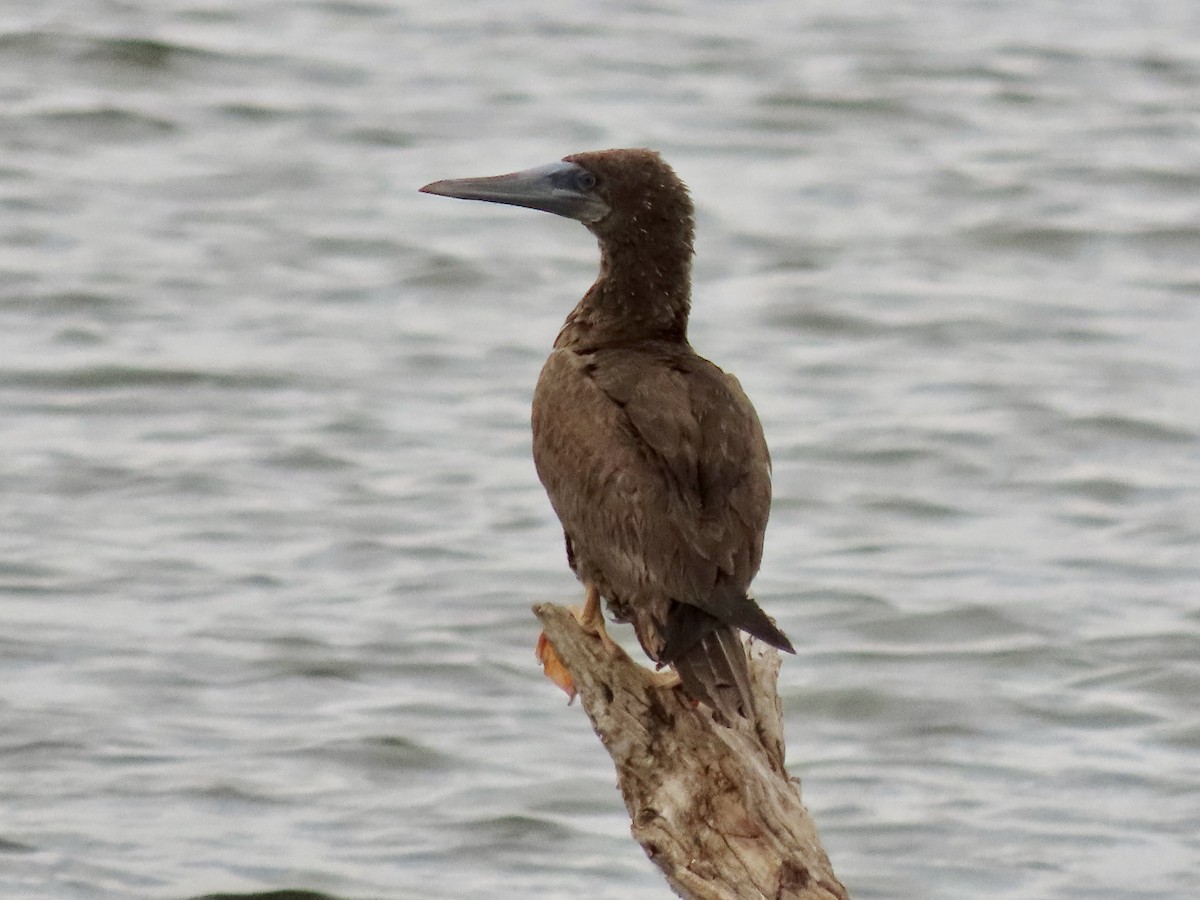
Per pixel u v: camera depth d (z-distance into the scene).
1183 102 32.84
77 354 22.27
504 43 35.03
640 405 8.86
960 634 16.20
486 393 21.50
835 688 15.28
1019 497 19.22
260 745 14.23
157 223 26.83
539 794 13.67
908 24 36.91
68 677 15.09
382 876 12.72
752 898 8.38
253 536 17.72
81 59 32.50
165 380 21.58
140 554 17.28
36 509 18.20
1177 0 38.66
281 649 15.57
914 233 27.47
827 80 33.38
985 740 14.61
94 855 12.91
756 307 24.70
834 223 27.80
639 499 8.55
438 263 25.66
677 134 30.95
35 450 19.64
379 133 30.39
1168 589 17.02
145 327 23.25
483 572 16.95
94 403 20.95
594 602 9.06
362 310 24.23
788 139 30.94
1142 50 35.34
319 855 12.96
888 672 15.55
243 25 35.00
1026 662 15.70
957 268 26.20
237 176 28.55
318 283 25.00
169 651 15.50
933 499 19.12
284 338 23.09
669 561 8.38
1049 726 14.79
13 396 21.06
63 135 29.84
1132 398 21.62
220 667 15.30
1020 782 13.99
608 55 34.53
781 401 21.77
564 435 8.98
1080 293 25.38
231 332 23.19
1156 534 18.25
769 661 8.96
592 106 31.89
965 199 28.72
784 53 34.78
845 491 19.33
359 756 14.12
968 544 18.05
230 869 12.73
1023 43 35.59
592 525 8.74
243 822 13.30
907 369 22.72
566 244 26.78
